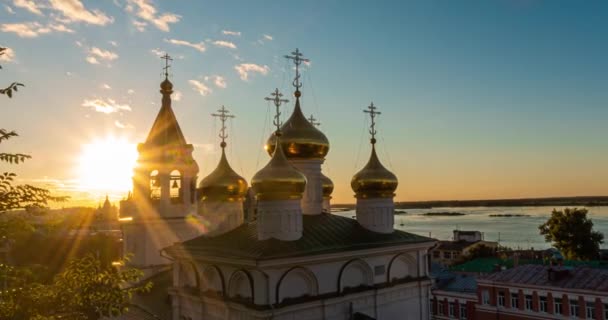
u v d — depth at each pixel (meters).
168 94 49.00
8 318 16.53
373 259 35.44
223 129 47.22
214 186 43.59
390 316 35.84
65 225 22.11
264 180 32.75
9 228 16.44
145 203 46.38
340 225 37.91
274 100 37.91
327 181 50.75
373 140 40.31
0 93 15.43
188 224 47.62
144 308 41.06
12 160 15.89
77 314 17.52
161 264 46.03
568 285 54.88
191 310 36.34
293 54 41.91
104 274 18.14
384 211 38.53
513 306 59.81
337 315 32.75
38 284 17.53
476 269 86.44
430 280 38.66
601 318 51.44
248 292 31.48
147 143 47.41
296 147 40.09
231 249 32.94
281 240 32.44
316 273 32.16
